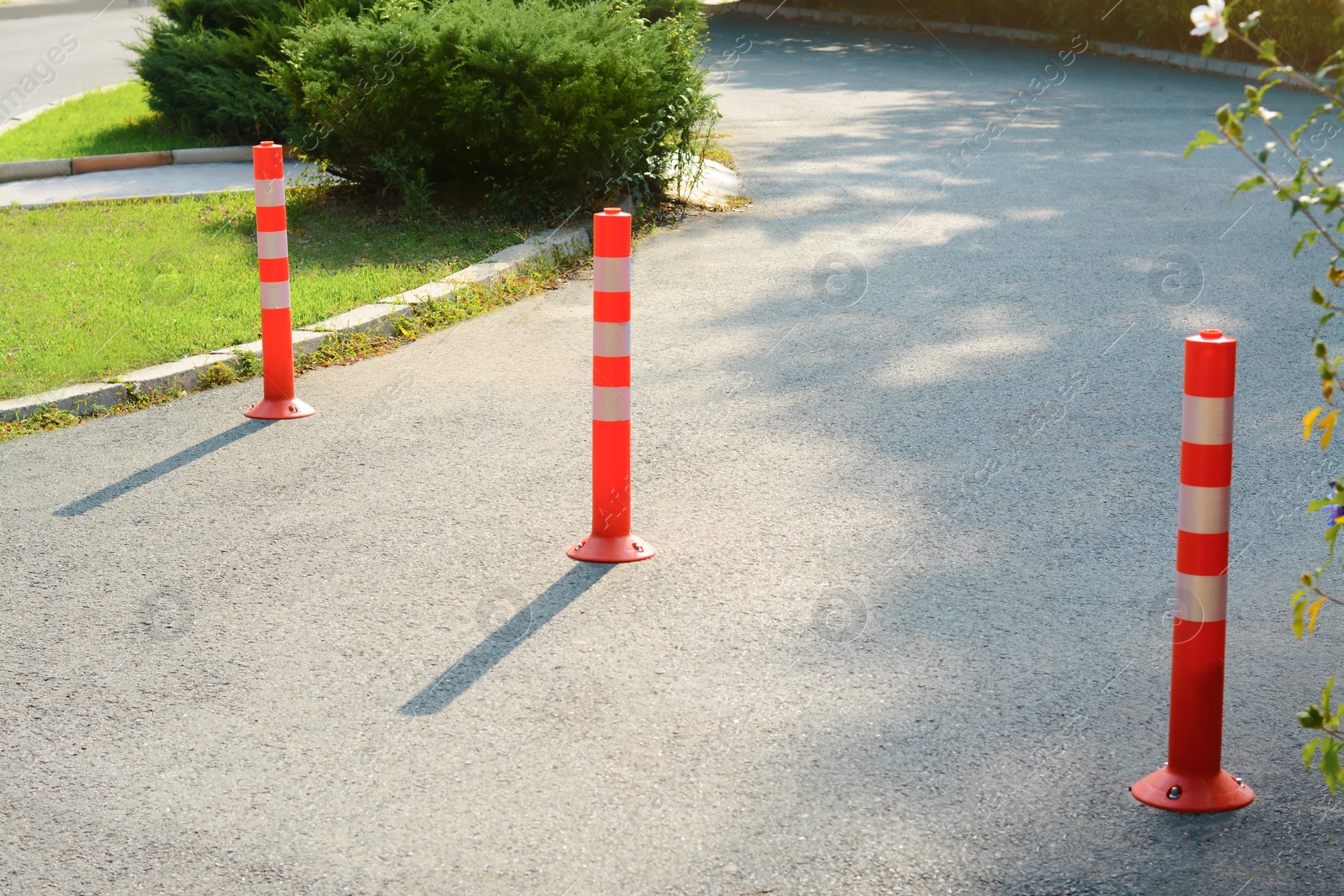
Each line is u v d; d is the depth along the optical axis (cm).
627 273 448
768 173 1230
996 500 507
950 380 655
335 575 452
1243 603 421
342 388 673
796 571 448
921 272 868
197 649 400
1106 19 2236
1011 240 949
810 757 333
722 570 450
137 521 505
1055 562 452
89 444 596
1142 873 284
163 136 1403
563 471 550
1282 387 629
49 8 3148
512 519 500
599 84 976
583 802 315
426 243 954
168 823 310
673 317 782
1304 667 378
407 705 363
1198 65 2006
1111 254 902
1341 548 459
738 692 367
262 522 501
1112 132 1410
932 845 296
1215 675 305
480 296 833
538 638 402
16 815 315
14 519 509
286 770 332
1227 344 292
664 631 405
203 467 563
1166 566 447
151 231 1000
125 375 670
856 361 689
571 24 1034
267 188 607
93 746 346
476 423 612
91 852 300
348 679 379
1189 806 306
